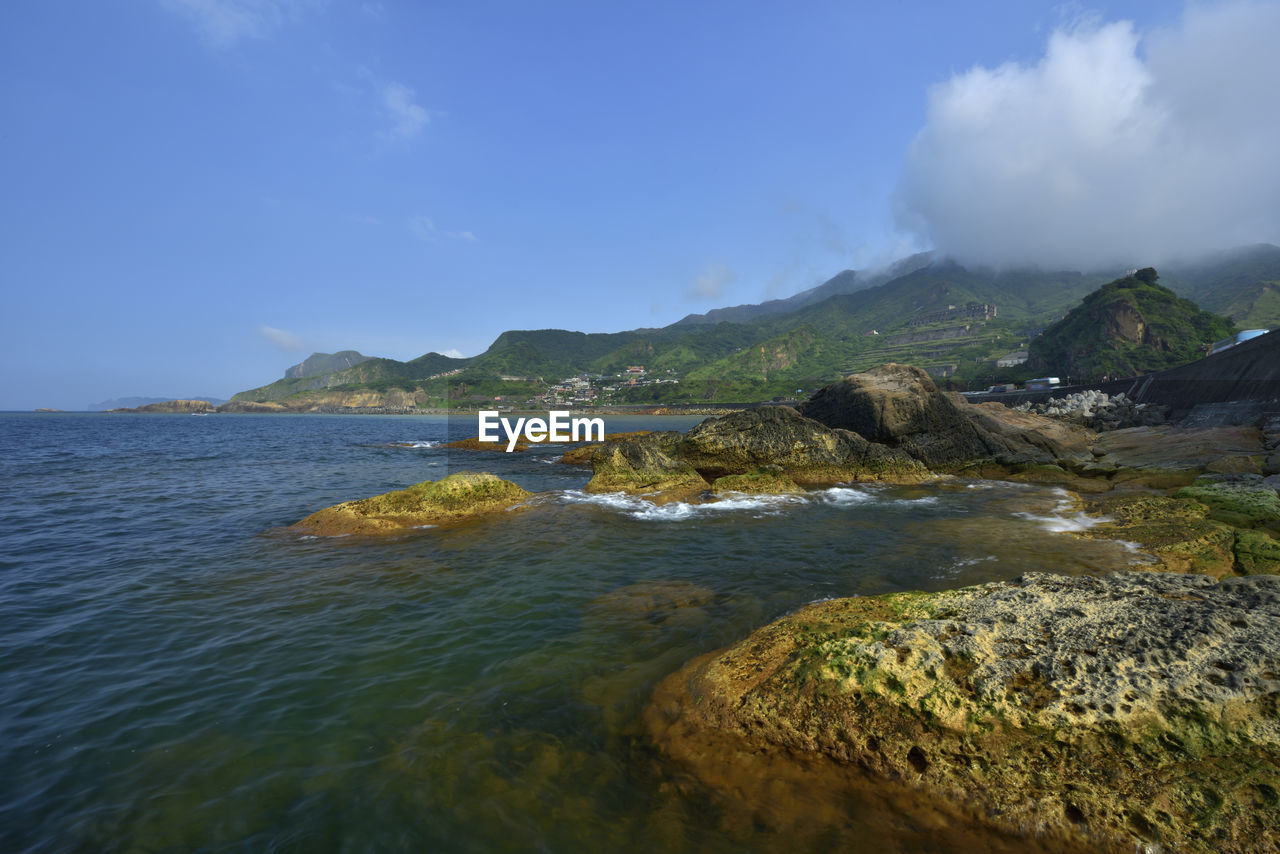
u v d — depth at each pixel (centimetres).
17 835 433
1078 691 488
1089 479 2181
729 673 616
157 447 4753
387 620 866
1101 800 418
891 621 651
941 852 408
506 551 1262
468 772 506
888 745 488
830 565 1130
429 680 675
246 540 1364
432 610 905
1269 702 452
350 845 425
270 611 905
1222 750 429
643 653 739
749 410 2570
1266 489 1463
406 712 605
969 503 1839
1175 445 2558
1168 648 518
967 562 1105
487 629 828
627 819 449
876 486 2172
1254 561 983
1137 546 1145
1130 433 3325
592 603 931
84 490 2180
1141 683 483
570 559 1197
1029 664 528
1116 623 571
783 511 1720
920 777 464
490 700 627
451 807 464
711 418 2650
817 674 548
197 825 446
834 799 461
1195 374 4259
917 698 507
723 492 1967
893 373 2933
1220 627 540
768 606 899
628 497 1886
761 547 1284
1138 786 419
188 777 503
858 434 2616
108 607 922
